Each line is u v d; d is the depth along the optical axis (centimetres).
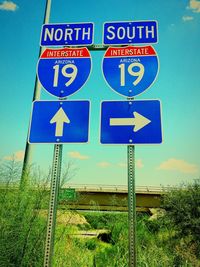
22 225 468
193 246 1161
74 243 618
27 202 499
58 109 319
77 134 306
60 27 377
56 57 353
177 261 796
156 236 1028
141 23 365
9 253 435
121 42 355
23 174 526
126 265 656
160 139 292
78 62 347
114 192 2612
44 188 520
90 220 841
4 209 466
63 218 586
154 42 349
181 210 1338
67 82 338
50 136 306
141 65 334
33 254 462
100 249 735
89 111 316
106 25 369
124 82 327
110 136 297
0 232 438
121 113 307
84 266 614
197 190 1404
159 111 305
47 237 263
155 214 1375
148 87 323
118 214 855
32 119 315
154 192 2819
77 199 609
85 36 371
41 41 370
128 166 282
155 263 704
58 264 537
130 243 253
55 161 295
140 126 300
